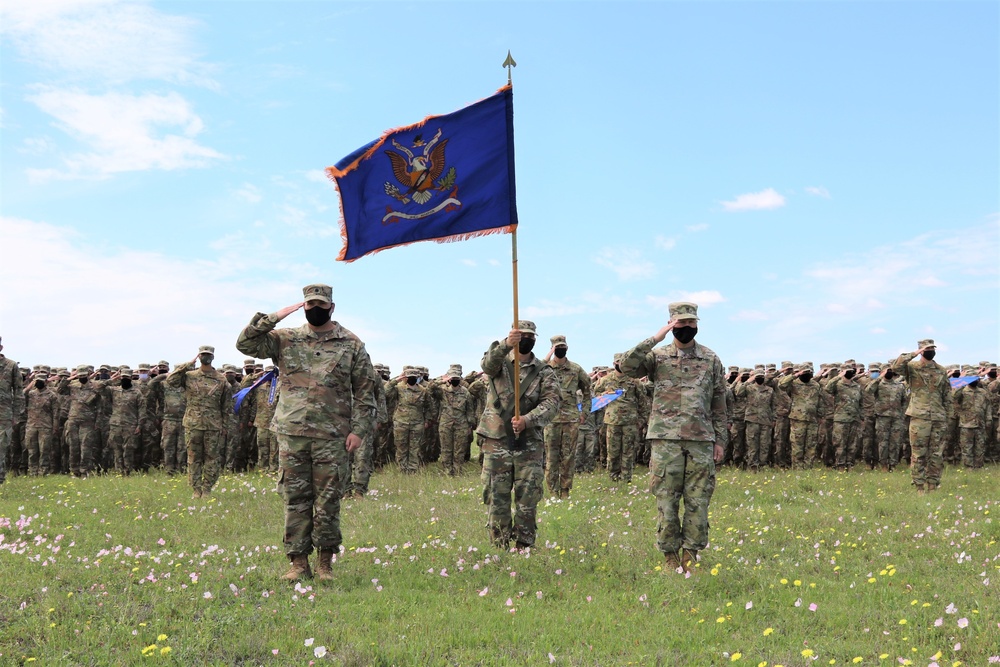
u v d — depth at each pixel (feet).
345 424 26.99
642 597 25.09
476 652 19.92
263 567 28.37
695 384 29.27
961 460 72.64
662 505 29.04
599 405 57.11
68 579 25.39
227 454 69.72
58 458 73.97
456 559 30.35
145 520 40.47
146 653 18.83
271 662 19.02
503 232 31.17
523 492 32.24
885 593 24.90
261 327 25.79
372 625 21.72
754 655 19.63
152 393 70.85
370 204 30.58
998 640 19.58
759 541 34.60
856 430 69.51
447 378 68.85
